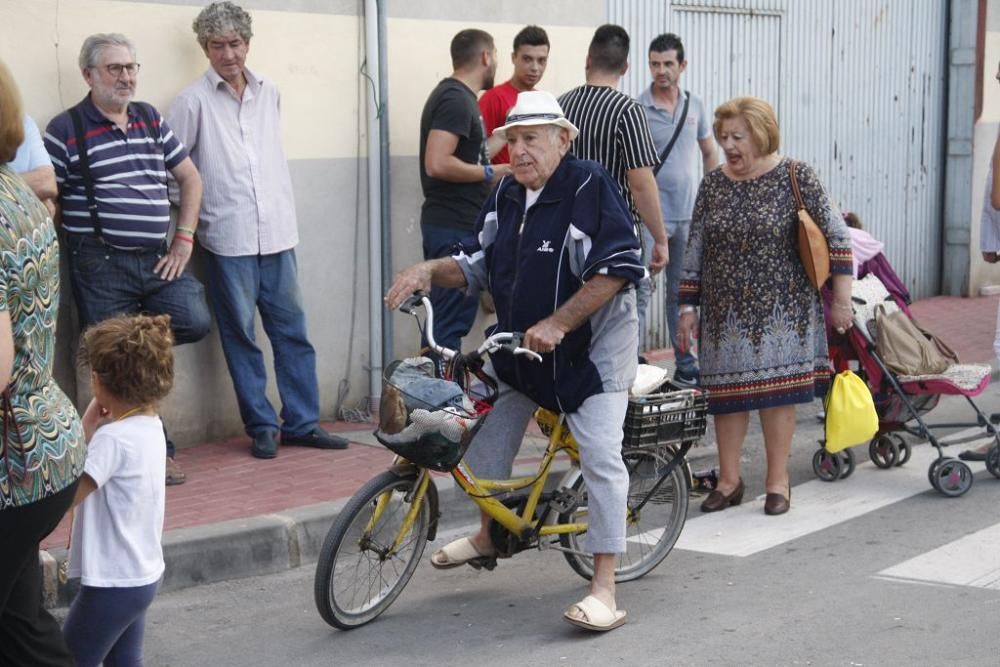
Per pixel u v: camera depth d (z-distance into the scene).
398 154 8.66
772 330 6.68
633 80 10.48
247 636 5.29
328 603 5.14
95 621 4.03
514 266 5.29
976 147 13.66
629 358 5.26
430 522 5.48
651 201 7.51
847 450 7.45
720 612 5.41
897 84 13.09
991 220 8.25
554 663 4.91
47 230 3.52
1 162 3.48
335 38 8.25
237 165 7.39
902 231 13.44
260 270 7.60
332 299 8.38
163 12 7.39
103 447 3.97
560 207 5.15
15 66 6.88
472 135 8.10
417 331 8.81
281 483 6.94
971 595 5.52
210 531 5.97
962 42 13.49
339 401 8.48
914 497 7.11
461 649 5.09
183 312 7.02
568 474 5.55
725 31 11.23
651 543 5.94
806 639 5.06
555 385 5.21
